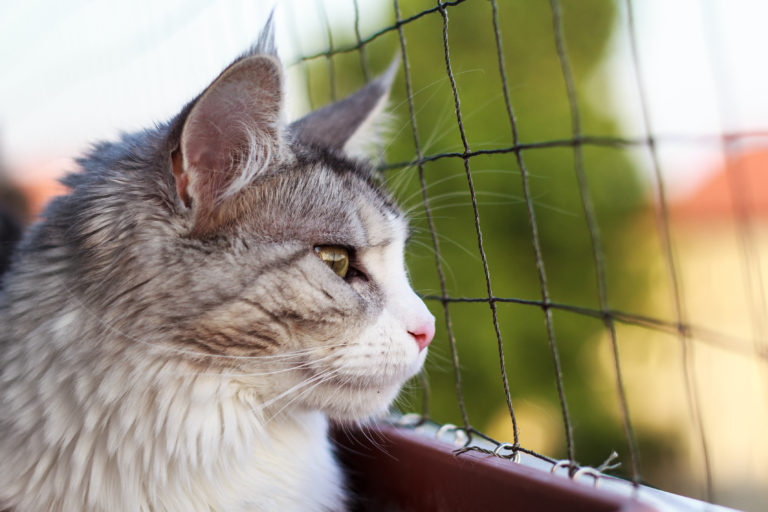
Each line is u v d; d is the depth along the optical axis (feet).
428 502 5.33
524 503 4.37
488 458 4.88
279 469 5.83
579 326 17.52
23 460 5.18
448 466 5.10
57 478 5.13
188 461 5.20
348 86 14.19
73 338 5.07
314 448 6.23
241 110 5.04
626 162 18.06
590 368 17.69
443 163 14.53
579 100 17.99
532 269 17.31
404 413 7.97
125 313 4.95
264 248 5.13
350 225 5.57
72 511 5.15
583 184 4.48
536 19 17.99
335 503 6.34
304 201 5.44
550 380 17.15
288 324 5.14
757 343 3.81
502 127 15.21
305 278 5.20
